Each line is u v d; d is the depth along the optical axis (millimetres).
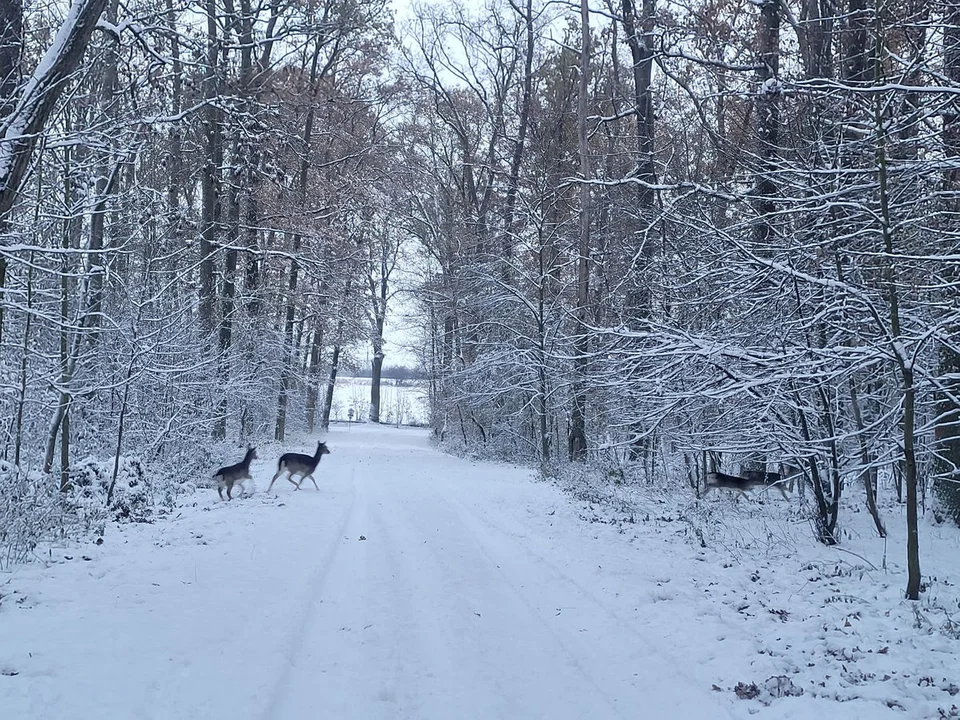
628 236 20141
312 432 44844
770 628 7340
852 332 10195
